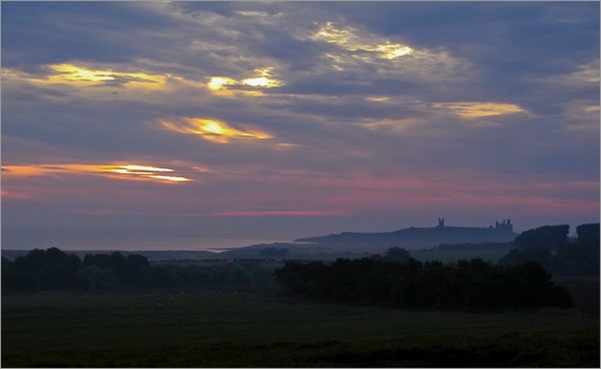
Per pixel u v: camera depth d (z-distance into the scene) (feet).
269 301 271.69
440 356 91.56
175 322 185.78
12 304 244.83
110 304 247.91
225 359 90.84
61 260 355.97
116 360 91.40
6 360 95.50
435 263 264.93
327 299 277.23
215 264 440.86
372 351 92.32
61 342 137.90
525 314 207.72
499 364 89.25
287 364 86.48
